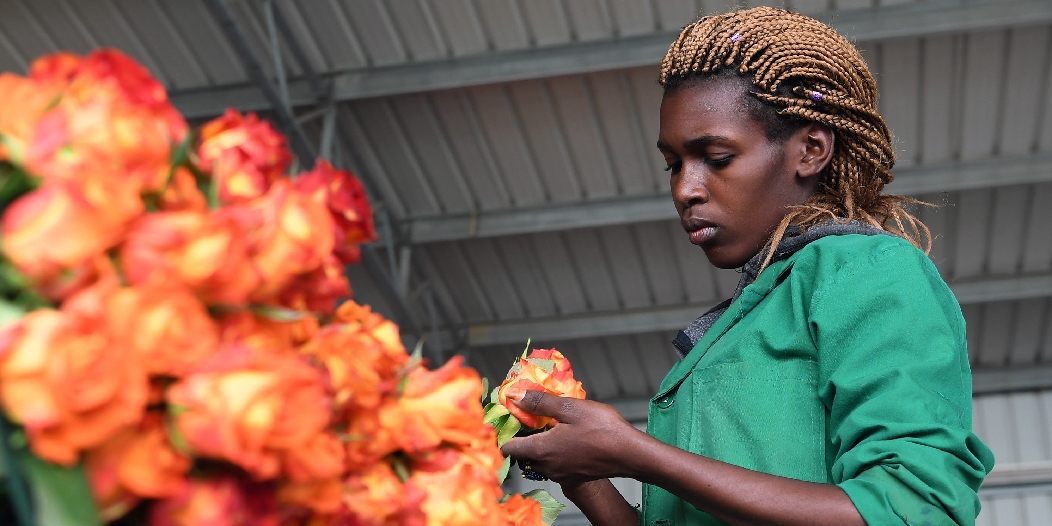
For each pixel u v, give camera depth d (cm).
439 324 841
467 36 621
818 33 105
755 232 103
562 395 86
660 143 106
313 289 52
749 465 90
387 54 633
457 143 683
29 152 44
